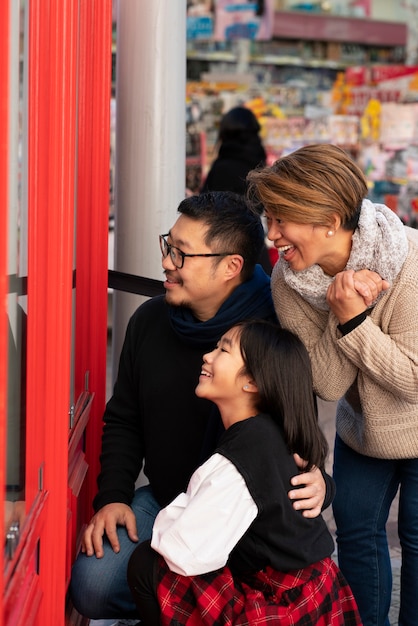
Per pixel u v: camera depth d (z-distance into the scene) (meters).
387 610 3.17
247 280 2.86
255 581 2.40
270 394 2.45
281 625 2.29
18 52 1.95
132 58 3.74
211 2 12.70
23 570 2.04
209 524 2.30
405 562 3.06
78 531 3.10
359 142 12.73
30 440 2.19
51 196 2.22
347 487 3.09
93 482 3.32
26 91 2.07
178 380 2.86
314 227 2.53
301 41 13.59
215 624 2.32
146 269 3.82
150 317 2.96
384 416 2.81
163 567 2.42
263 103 12.97
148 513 2.90
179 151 3.84
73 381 3.03
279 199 2.49
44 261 2.24
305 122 12.52
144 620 2.50
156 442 2.90
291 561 2.37
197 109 12.52
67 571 2.71
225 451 2.39
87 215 3.17
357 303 2.59
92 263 3.22
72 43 2.19
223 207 2.76
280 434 2.45
